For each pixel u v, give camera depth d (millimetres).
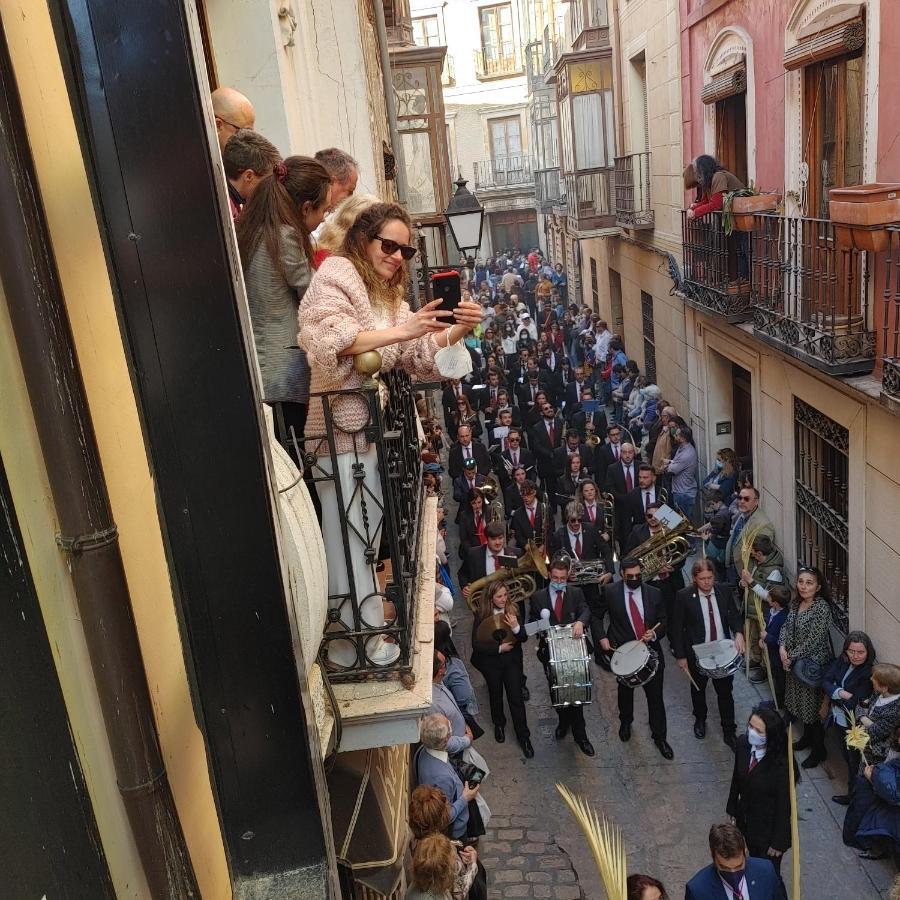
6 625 1331
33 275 1483
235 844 1926
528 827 7207
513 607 8148
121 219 1649
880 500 6820
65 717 1481
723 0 10094
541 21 37219
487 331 22656
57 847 1403
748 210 8609
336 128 7422
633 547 9758
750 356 10039
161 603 1867
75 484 1542
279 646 1842
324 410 2896
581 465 12031
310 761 1899
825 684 6906
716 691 7855
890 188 5504
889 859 6453
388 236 2959
